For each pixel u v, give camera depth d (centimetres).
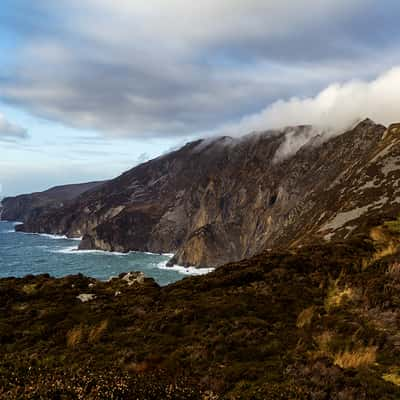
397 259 2098
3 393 862
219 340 1403
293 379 1059
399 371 1129
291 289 2014
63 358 1381
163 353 1370
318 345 1358
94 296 2373
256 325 1564
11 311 2109
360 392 979
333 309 1680
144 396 883
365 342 1320
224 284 2262
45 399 829
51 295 2405
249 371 1136
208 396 930
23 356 1265
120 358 1334
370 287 1798
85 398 839
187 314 1723
